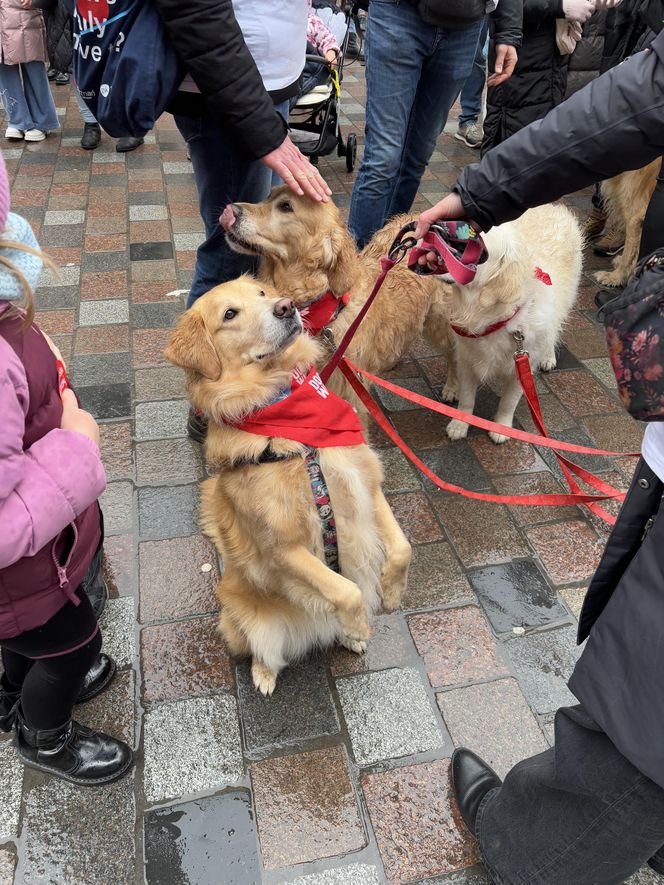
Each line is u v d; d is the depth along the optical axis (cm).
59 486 129
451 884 181
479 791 190
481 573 269
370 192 390
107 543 275
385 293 318
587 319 433
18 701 201
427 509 298
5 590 142
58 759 196
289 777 204
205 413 211
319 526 202
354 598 197
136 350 383
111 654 235
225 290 208
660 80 126
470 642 243
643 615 121
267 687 224
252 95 232
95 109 245
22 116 636
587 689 128
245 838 190
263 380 204
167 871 183
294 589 208
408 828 192
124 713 219
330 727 217
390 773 205
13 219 124
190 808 196
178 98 256
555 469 322
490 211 165
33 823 192
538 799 151
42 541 129
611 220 480
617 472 320
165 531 281
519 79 429
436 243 203
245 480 200
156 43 222
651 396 114
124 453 318
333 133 568
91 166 608
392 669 234
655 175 414
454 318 299
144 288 438
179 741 212
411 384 379
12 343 128
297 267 288
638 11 431
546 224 337
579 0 384
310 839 190
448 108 397
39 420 137
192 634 243
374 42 347
